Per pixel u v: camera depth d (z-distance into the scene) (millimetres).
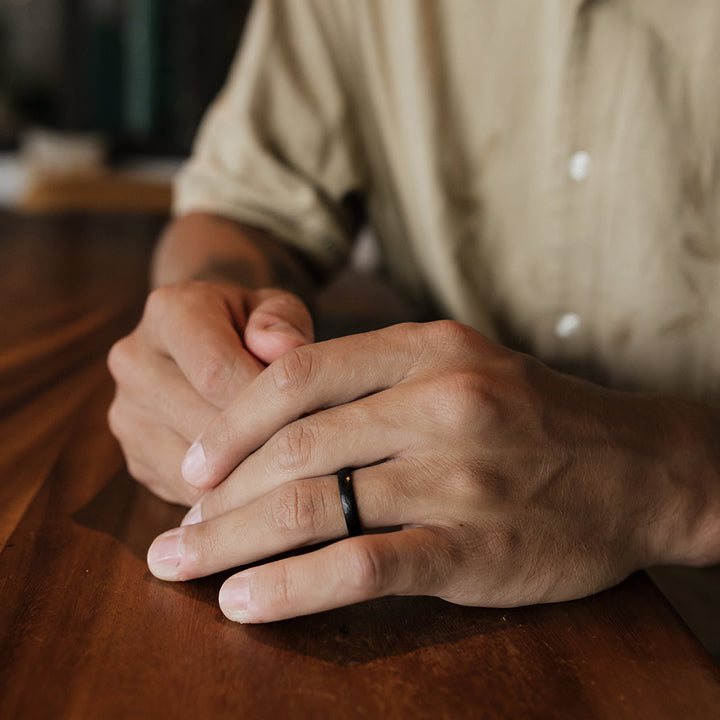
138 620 291
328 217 584
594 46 493
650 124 490
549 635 298
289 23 583
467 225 559
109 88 3486
